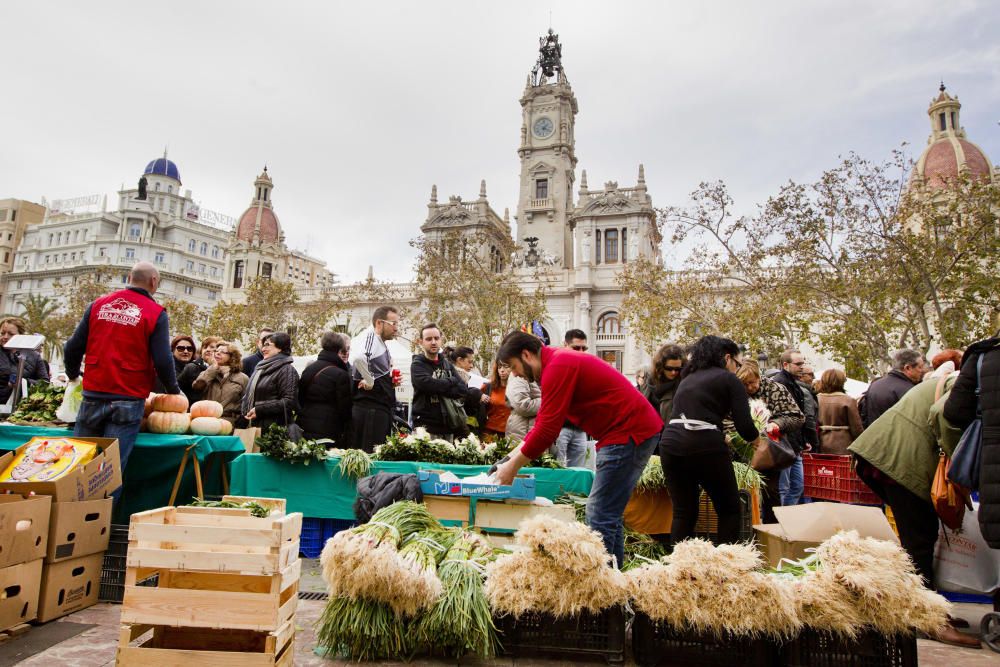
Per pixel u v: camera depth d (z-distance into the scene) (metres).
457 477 4.88
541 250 57.44
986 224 19.45
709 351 4.57
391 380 6.89
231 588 3.21
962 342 19.64
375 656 3.49
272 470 5.73
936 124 49.75
